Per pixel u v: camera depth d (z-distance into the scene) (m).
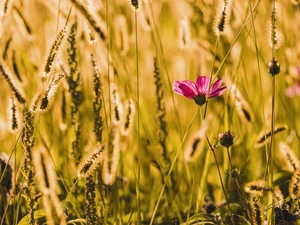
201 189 1.90
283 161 2.13
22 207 1.85
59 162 2.04
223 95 2.10
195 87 1.61
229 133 1.57
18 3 1.96
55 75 1.55
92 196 1.57
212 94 1.61
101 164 1.72
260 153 2.15
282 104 2.09
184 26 1.94
